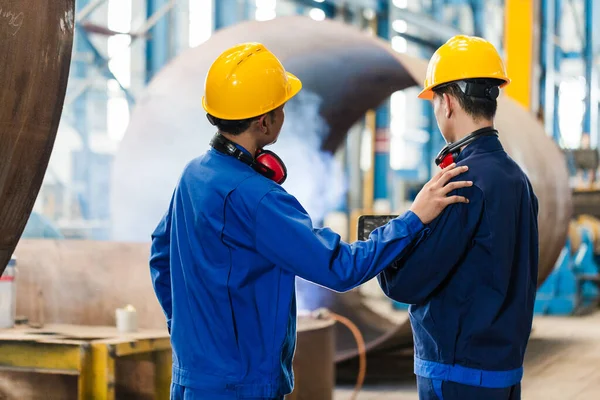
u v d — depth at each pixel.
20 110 1.93
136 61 10.73
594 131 18.55
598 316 9.72
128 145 6.25
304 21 6.05
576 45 18.97
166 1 10.49
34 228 5.11
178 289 2.17
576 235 10.18
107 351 3.20
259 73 2.18
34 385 3.74
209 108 2.21
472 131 2.25
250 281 2.12
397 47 16.44
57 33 2.00
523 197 2.23
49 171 9.67
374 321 7.41
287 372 2.16
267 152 2.18
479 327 2.13
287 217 2.04
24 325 3.86
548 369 6.16
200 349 2.09
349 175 13.84
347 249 2.06
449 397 2.16
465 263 2.16
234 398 2.07
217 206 2.08
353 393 5.36
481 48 2.28
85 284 4.02
